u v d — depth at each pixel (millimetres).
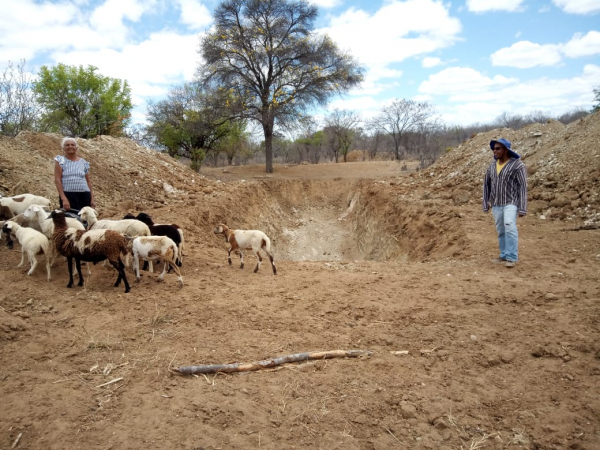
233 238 8570
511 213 7832
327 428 3609
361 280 7648
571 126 15953
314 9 29250
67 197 7922
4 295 6039
